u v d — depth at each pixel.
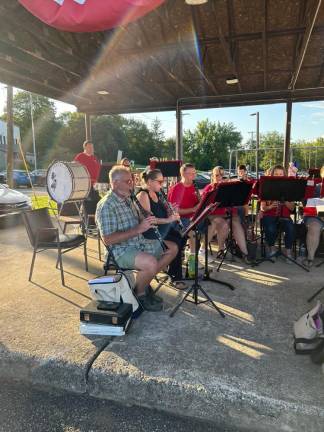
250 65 6.62
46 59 5.33
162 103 8.93
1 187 7.67
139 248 2.93
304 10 4.59
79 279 3.69
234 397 1.83
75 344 2.35
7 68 5.91
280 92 7.99
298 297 3.16
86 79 6.62
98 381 2.06
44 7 2.71
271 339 2.39
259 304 3.00
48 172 5.55
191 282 3.56
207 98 8.45
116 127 45.97
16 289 3.40
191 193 4.28
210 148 44.00
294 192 3.91
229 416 1.84
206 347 2.29
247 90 8.15
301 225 4.32
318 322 2.15
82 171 5.55
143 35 5.11
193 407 1.89
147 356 2.19
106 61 5.83
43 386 2.17
